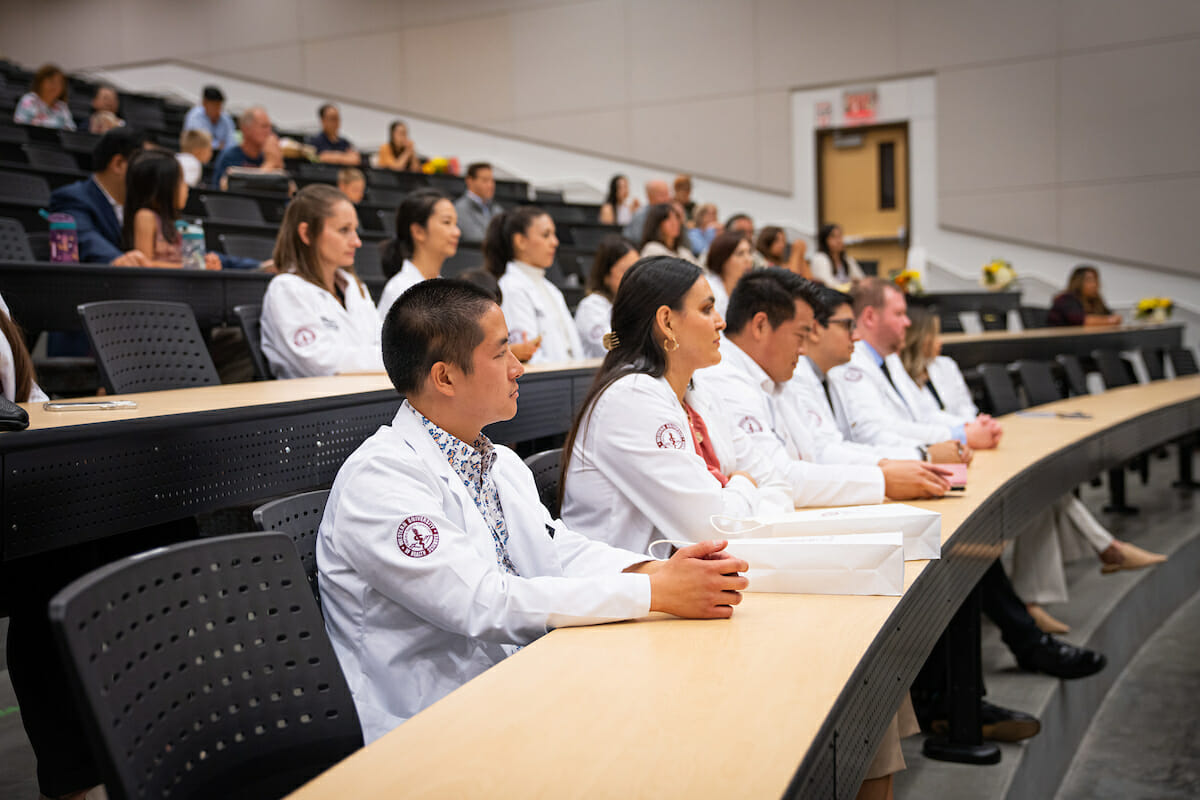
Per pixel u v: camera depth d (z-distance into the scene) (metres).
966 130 9.05
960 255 9.19
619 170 10.31
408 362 1.44
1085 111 8.66
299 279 2.84
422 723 1.01
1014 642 3.03
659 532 1.81
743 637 1.29
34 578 1.71
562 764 0.92
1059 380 6.36
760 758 0.93
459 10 10.81
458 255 5.03
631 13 10.16
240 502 1.87
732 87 9.83
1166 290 8.50
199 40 11.86
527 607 1.32
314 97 11.45
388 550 1.32
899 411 3.36
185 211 4.77
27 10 12.53
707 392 2.09
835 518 1.63
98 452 1.59
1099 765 3.01
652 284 1.84
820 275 7.45
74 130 6.43
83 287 2.81
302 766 1.08
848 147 9.60
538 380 2.82
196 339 2.60
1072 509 3.65
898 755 1.92
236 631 1.04
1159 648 4.03
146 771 0.91
